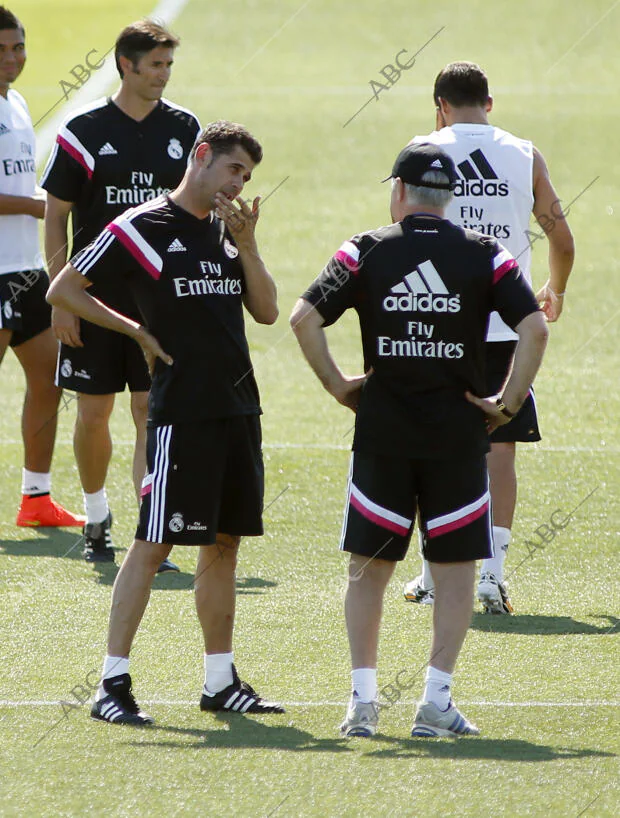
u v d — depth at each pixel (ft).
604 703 48.34
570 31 259.19
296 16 274.57
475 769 41.39
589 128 204.54
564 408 101.35
